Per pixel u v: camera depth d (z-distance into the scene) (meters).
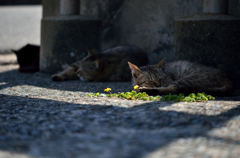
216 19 6.89
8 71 10.82
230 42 6.92
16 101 5.58
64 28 9.48
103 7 11.09
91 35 9.77
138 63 8.94
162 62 6.62
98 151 3.21
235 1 7.79
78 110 4.71
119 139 3.52
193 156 3.06
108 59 8.52
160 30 9.68
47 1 12.52
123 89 7.12
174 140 3.45
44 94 6.48
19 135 3.75
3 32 23.77
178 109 4.59
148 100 5.43
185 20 7.27
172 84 6.14
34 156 3.14
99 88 7.31
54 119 4.31
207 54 7.09
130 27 10.48
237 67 7.01
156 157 3.04
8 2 29.61
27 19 31.77
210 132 3.68
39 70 10.38
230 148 3.25
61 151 3.25
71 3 9.86
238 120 4.07
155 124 3.97
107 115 4.40
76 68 8.81
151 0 9.77
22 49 10.79
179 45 7.48
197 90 6.06
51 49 9.70
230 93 6.18
